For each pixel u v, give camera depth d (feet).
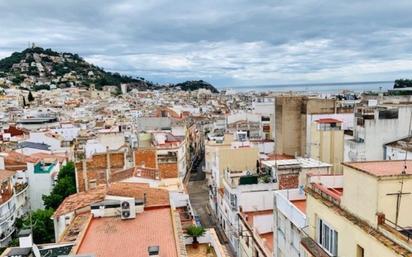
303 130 229.66
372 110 184.44
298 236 98.02
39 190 250.57
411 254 54.44
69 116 579.89
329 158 194.18
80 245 80.59
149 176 177.99
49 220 164.35
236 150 225.76
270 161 178.09
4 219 204.13
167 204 105.40
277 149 239.71
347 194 71.61
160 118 377.50
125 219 94.99
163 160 237.66
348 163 73.15
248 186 164.45
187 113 565.53
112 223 93.20
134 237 84.69
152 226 90.74
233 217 177.99
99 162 215.92
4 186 215.92
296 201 117.80
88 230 89.15
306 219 89.04
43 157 281.54
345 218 69.82
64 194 211.82
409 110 169.99
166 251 77.20
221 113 609.42
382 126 169.07
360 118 179.83
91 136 330.34
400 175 62.80
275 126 246.68
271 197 163.02
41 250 90.33
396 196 63.05
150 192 118.93
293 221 101.24
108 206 98.22
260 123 343.67
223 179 213.87
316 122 200.44
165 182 188.24
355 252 67.31
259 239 133.59
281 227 113.60
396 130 169.99
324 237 79.41
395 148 157.79
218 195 224.33
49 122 495.82
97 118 534.78
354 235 67.46
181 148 290.56
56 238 135.64
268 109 408.46
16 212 222.48
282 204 111.24
